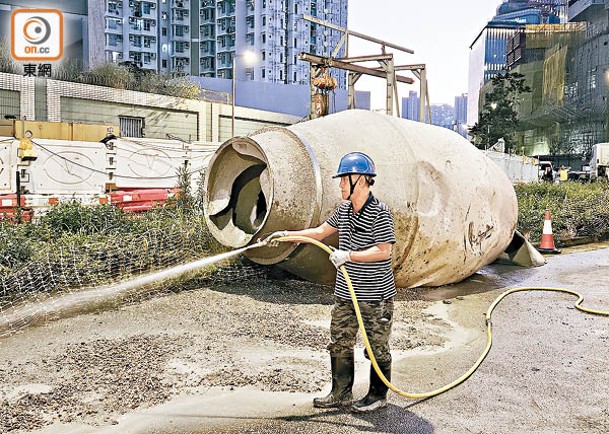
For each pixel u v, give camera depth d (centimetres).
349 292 403
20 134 1659
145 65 10419
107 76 2773
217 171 799
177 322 620
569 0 12150
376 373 409
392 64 1700
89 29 3944
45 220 976
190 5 10681
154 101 2827
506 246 967
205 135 3114
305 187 725
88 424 388
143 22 10362
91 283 742
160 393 438
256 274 833
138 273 783
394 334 611
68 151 1346
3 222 927
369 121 796
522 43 12706
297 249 741
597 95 9562
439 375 496
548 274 988
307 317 657
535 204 1616
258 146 728
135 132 2772
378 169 745
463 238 812
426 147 809
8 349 528
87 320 620
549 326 659
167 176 1537
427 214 768
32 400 418
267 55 10256
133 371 477
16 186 1232
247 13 10369
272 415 407
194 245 865
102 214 1020
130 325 607
